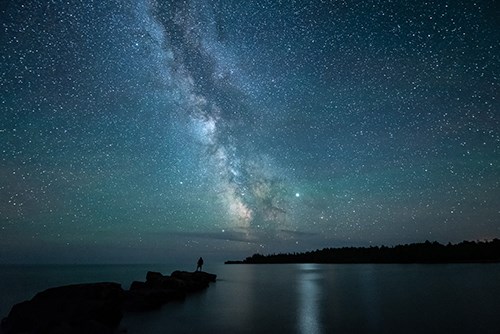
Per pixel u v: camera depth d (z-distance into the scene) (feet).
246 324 33.94
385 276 94.43
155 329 31.91
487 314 36.06
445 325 31.17
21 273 155.84
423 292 55.93
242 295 59.52
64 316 31.86
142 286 60.03
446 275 89.71
